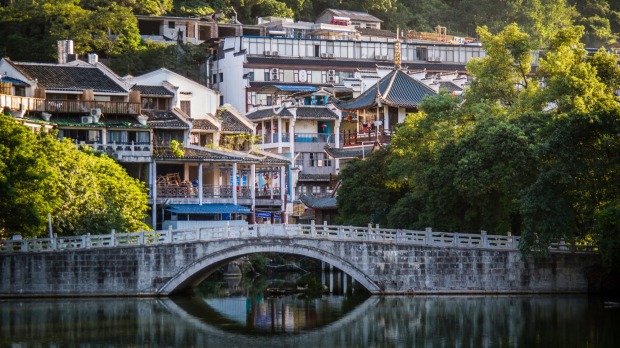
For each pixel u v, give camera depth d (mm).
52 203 95438
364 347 74312
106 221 101438
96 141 120812
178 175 126938
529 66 112812
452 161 98625
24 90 122938
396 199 114062
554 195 91250
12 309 89062
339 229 97438
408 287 97000
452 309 88750
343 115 157375
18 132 93500
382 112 147000
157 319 85562
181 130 130000
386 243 96938
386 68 171625
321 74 178625
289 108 153750
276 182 143375
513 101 112312
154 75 139125
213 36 191875
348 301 98500
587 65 104062
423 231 97938
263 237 96875
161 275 96688
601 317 83500
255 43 176375
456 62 194500
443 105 110375
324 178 152125
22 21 165500
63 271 95938
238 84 173625
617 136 90062
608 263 92812
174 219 124250
